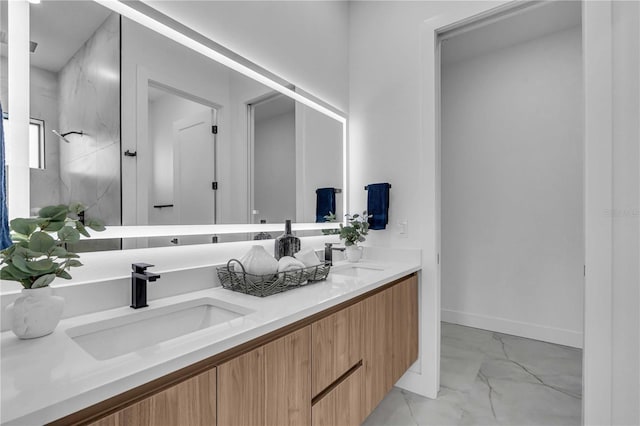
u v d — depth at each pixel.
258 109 1.71
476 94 3.27
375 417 1.78
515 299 3.03
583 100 1.46
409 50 2.15
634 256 1.33
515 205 3.05
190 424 0.73
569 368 2.33
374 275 1.62
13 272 0.76
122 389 0.60
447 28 2.00
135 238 1.17
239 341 0.82
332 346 1.20
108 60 1.13
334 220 2.25
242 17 1.61
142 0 1.21
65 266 0.85
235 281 1.26
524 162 3.01
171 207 1.30
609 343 1.38
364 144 2.34
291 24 1.92
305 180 2.02
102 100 1.11
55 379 0.59
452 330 3.14
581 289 2.72
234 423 0.83
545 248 2.90
